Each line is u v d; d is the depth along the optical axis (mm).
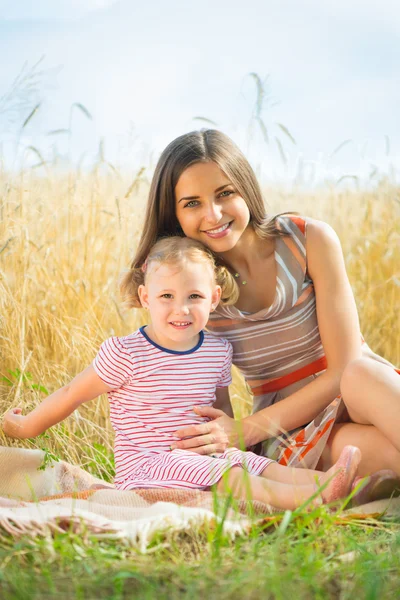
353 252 3812
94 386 2000
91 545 1324
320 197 4047
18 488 1924
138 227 3139
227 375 2123
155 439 1952
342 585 1202
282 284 2035
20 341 2590
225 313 2098
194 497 1651
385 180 3910
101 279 3109
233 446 1938
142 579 1160
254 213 2059
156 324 1990
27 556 1290
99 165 3191
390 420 1688
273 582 1152
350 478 1580
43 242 3041
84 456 2371
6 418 2148
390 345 3352
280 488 1675
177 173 1969
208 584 1182
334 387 2004
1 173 2977
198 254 1995
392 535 1454
